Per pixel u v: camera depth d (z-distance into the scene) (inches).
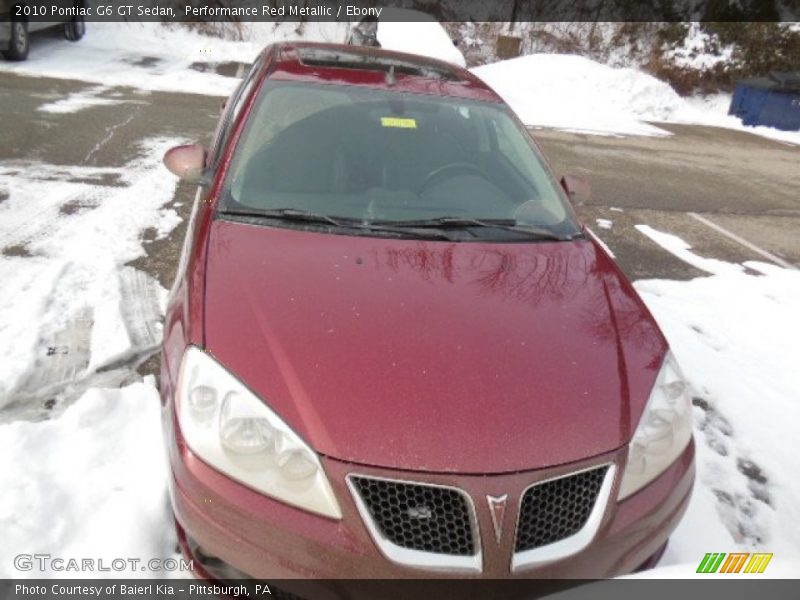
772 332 183.2
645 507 75.9
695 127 559.2
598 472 74.1
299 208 105.6
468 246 104.0
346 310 84.8
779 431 138.4
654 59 738.8
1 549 83.7
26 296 145.2
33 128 271.9
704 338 175.5
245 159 109.8
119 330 138.1
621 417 77.6
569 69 571.5
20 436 102.4
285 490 68.7
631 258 227.3
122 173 233.1
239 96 142.7
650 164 384.5
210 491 69.7
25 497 91.0
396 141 118.6
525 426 73.0
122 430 108.7
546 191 122.7
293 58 137.5
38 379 120.9
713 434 135.0
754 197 340.5
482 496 67.8
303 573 67.4
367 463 68.2
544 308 92.4
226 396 72.7
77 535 87.9
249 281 87.8
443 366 78.2
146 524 90.3
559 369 81.2
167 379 80.8
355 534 66.9
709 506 112.1
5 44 386.0
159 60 499.8
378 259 97.0
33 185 211.2
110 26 567.2
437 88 133.6
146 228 190.2
